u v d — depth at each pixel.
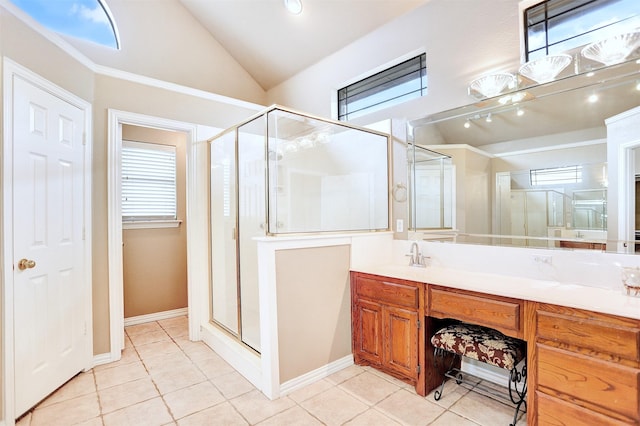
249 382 2.30
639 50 1.68
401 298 2.17
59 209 2.22
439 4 2.53
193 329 3.12
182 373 2.45
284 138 2.72
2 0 1.79
